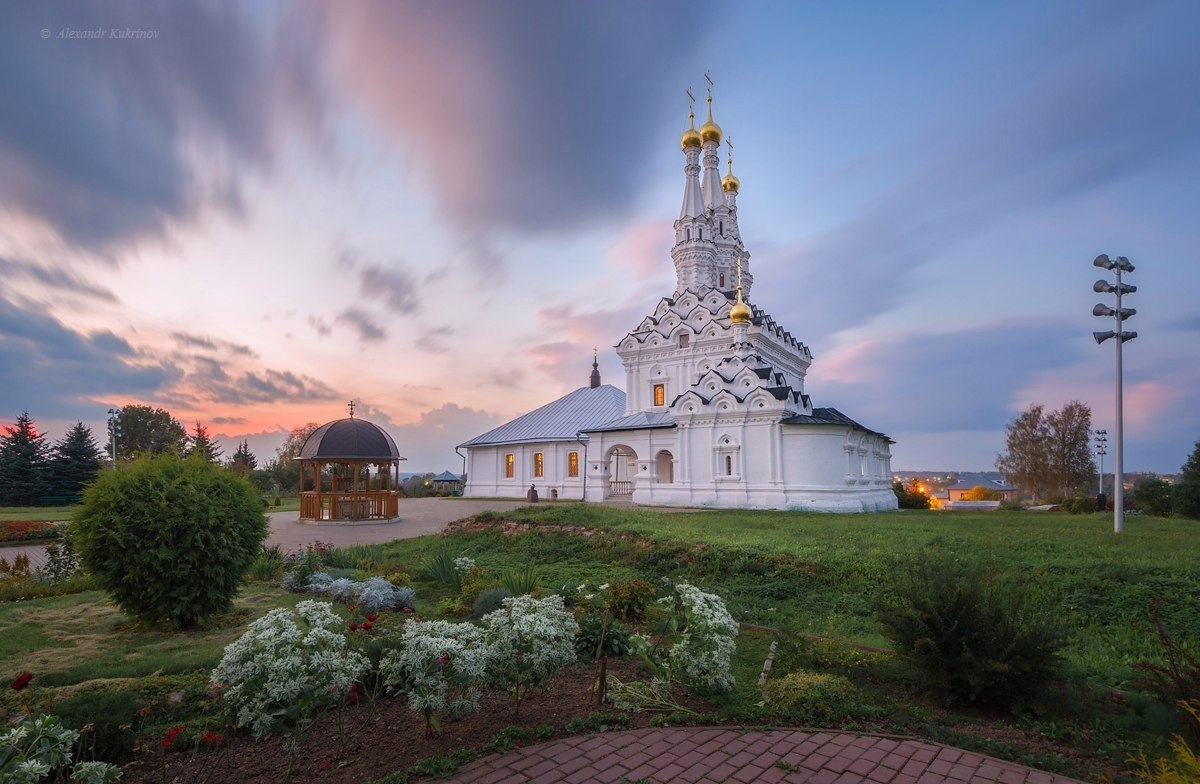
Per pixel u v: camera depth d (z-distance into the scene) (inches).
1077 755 240.1
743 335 1552.7
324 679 222.7
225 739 242.7
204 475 455.2
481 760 228.8
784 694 281.3
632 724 264.7
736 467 1393.9
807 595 524.4
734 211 2193.7
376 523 1250.6
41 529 1117.1
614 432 1638.8
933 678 292.5
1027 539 709.9
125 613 442.0
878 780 216.8
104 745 224.4
